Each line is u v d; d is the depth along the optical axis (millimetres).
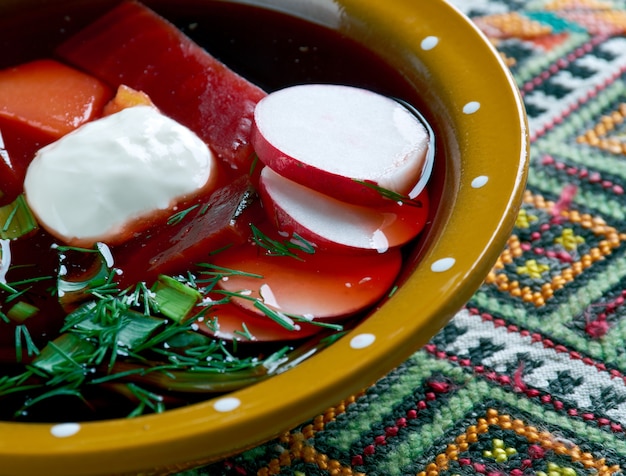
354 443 249
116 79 274
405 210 244
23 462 201
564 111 316
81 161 247
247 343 231
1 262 243
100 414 224
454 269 217
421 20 265
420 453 247
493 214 224
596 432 250
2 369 230
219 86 269
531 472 244
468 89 249
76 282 240
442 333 267
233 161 259
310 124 252
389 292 234
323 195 245
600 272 278
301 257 240
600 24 340
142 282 239
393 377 258
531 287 276
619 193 295
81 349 229
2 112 265
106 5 288
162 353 229
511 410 253
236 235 240
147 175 246
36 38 285
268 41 284
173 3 290
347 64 276
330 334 232
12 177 257
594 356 263
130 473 204
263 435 205
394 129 253
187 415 204
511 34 338
